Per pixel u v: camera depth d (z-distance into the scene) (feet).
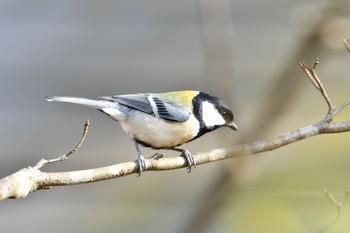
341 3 34.45
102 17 44.57
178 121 26.45
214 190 36.40
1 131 40.42
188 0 46.39
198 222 37.04
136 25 44.57
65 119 41.27
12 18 44.06
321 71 40.81
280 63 39.65
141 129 26.30
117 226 38.27
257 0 44.83
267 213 34.81
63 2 44.83
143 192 39.40
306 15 35.12
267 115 36.42
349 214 32.78
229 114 28.30
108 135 40.70
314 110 39.75
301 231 33.88
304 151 37.73
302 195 34.99
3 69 42.39
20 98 41.78
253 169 35.76
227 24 36.58
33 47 43.32
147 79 42.78
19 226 38.24
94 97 41.88
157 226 38.27
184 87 42.45
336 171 36.52
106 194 39.50
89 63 43.01
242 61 42.57
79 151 39.81
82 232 38.40
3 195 19.19
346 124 23.36
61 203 39.22
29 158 39.70
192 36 44.32
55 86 42.32
